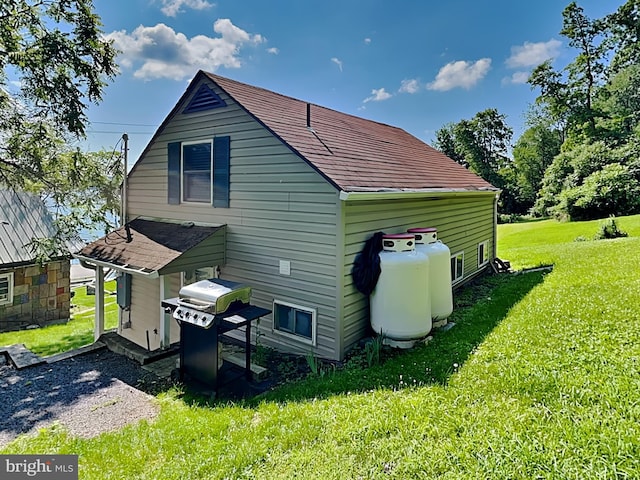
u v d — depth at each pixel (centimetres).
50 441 376
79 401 475
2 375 566
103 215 1013
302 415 366
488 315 672
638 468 237
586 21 2983
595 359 402
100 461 324
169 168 795
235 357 566
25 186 1115
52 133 965
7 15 838
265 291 638
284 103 807
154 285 841
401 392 397
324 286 562
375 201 612
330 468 280
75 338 899
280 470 285
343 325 554
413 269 555
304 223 579
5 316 1044
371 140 906
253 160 638
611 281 752
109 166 1015
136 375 555
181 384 508
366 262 577
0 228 1084
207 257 664
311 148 612
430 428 314
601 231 1566
